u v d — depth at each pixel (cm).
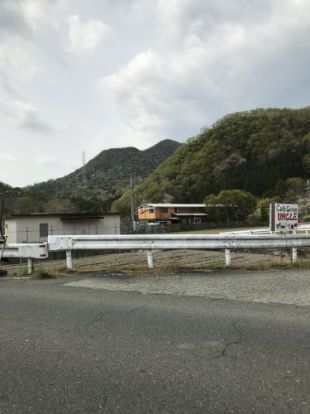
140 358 365
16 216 3431
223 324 465
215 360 357
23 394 302
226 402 283
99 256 1634
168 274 844
